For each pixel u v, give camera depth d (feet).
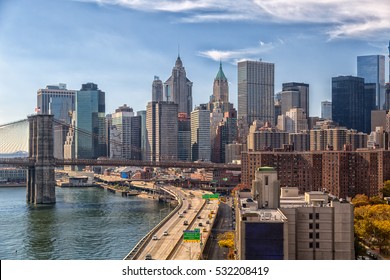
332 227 561.43
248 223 503.20
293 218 559.79
